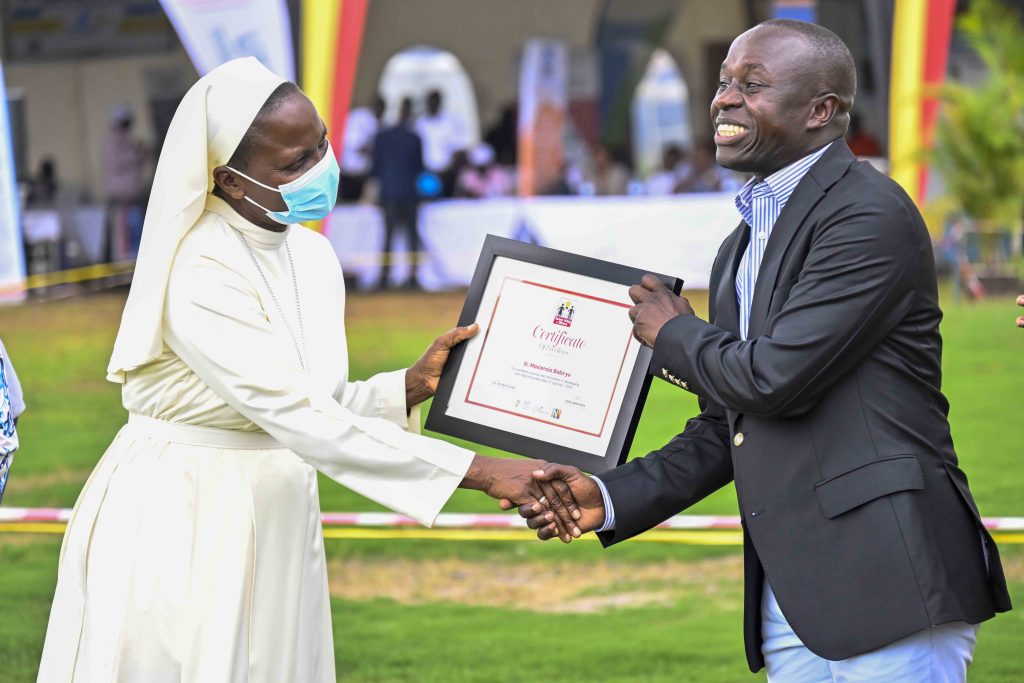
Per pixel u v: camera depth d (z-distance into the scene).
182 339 6.12
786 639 6.07
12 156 29.00
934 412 5.77
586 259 6.75
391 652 9.34
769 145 5.83
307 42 23.88
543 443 6.66
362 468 6.20
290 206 6.14
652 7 38.28
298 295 6.62
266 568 6.32
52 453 15.05
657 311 6.10
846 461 5.62
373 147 29.42
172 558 6.14
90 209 31.00
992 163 25.94
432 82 38.72
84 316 25.75
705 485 6.63
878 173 5.77
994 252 25.30
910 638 5.56
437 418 6.80
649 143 38.78
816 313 5.54
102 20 34.53
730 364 5.67
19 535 12.31
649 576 11.12
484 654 9.30
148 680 6.11
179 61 34.59
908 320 5.66
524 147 31.70
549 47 32.12
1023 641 9.33
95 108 34.75
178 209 6.06
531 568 11.36
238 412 6.27
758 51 5.79
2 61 33.53
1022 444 14.38
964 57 30.62
